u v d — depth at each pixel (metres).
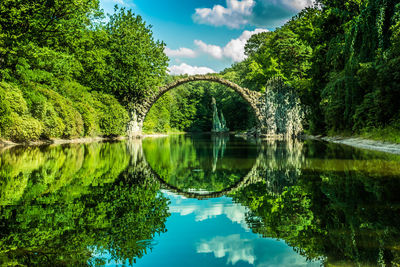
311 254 2.26
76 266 2.09
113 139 25.64
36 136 14.74
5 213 3.40
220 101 73.25
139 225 3.12
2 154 10.11
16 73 15.07
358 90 16.03
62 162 8.47
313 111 26.06
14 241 2.58
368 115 14.62
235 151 13.82
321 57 25.22
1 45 13.09
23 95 14.73
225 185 5.63
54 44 17.84
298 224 3.08
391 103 12.89
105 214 3.50
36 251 2.38
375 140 13.52
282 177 6.29
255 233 2.81
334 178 5.85
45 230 2.88
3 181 5.42
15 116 13.38
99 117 23.83
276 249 2.40
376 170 6.66
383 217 3.22
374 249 2.34
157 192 4.95
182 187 5.46
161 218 3.39
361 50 13.51
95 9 20.55
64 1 14.20
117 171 7.25
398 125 12.38
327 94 20.56
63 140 18.91
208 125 75.94
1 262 2.14
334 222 3.08
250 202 4.20
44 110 15.57
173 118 70.19
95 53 24.33
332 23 23.72
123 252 2.38
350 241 2.53
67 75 20.67
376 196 4.23
